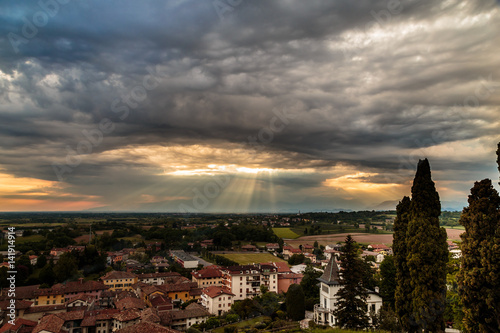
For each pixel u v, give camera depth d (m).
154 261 178.38
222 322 86.12
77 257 153.00
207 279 129.50
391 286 66.06
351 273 46.22
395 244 40.62
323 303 65.56
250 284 115.38
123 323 82.38
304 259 167.62
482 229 29.25
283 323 74.12
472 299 29.27
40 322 78.44
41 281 124.25
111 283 129.75
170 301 105.25
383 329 47.47
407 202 41.06
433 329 34.28
